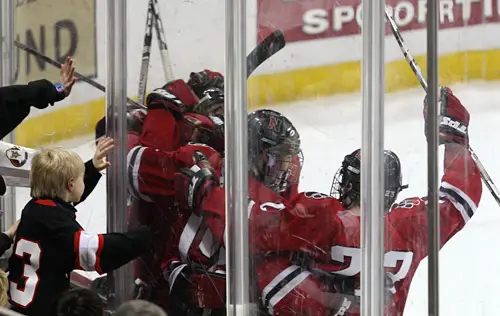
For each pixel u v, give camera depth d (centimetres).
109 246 980
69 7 1194
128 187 1125
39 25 1245
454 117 879
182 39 1053
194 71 1042
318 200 921
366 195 876
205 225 1041
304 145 923
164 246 1088
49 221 978
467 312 892
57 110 1220
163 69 1081
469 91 882
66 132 1213
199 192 1041
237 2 966
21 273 992
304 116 920
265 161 957
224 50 995
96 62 1165
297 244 943
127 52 1123
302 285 944
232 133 984
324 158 909
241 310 991
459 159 885
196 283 1052
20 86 1049
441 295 881
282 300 958
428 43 838
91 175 1090
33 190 997
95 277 1155
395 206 874
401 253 874
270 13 937
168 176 1076
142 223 1112
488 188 897
